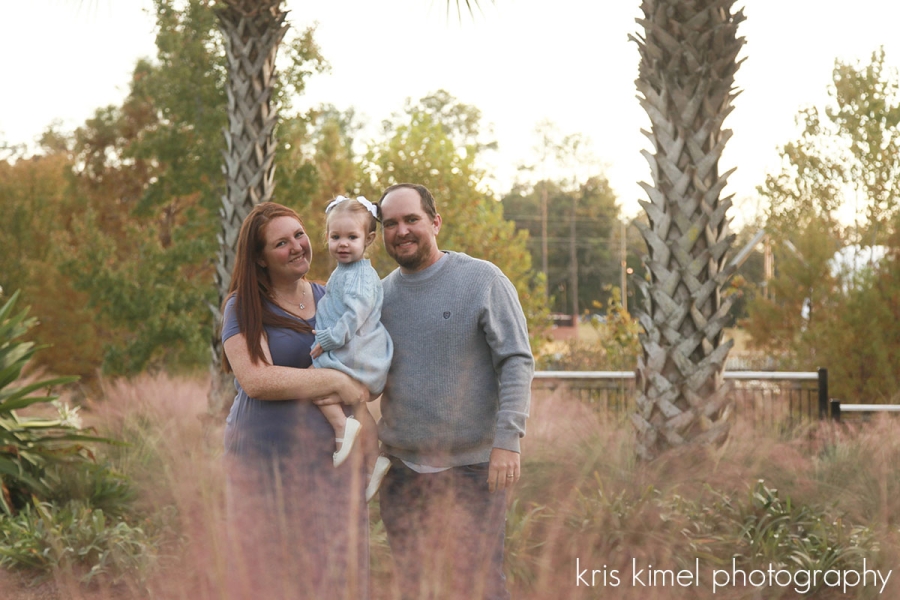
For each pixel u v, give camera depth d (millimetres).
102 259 14555
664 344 5250
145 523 2982
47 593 3592
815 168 13641
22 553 4055
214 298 14680
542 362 14898
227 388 6684
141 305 14297
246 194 7207
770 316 13703
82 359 16906
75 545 4043
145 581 2137
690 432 5164
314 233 16984
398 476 3037
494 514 2947
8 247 18188
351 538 2217
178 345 14820
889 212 12859
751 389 7309
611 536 2676
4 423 5492
